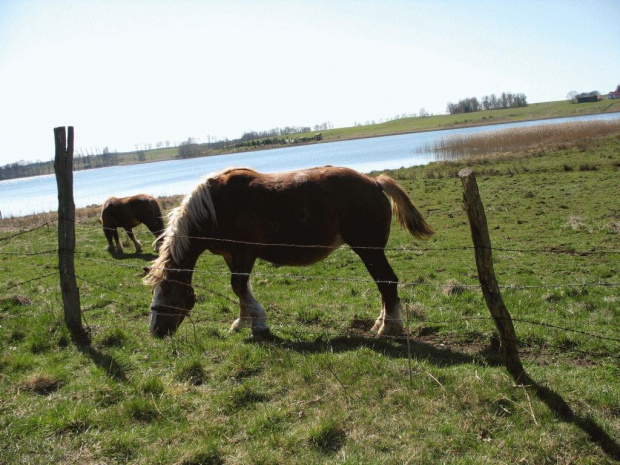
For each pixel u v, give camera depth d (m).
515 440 3.74
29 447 3.78
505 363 4.64
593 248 10.52
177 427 4.07
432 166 29.31
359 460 3.56
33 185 100.69
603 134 35.53
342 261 11.10
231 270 7.02
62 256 6.02
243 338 6.21
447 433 3.89
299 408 4.31
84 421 4.11
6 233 19.88
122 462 3.64
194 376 5.00
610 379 4.71
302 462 3.57
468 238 12.59
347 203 6.38
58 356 5.57
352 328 6.76
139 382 4.80
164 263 6.12
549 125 41.50
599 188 17.36
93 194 48.53
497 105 169.88
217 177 6.56
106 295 8.84
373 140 114.31
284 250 6.50
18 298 8.29
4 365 5.31
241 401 4.49
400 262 10.70
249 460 3.58
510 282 8.55
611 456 3.54
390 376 4.81
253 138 185.62
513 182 20.75
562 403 4.16
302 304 7.77
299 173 6.54
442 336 6.32
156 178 69.56
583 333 5.47
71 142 5.93
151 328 6.17
